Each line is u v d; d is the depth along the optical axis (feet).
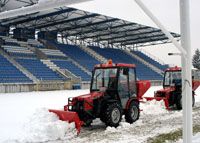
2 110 41.32
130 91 32.40
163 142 23.06
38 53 95.61
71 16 82.28
